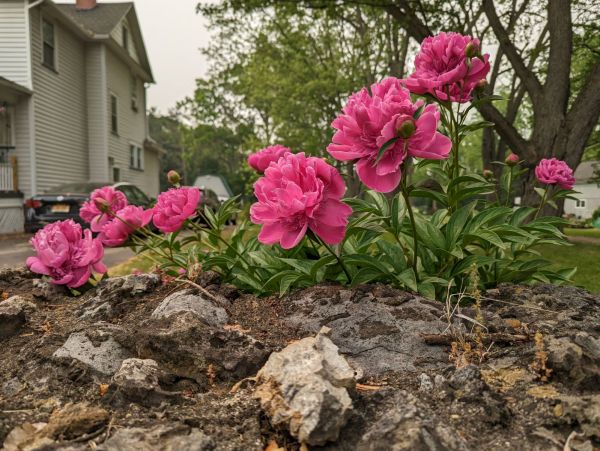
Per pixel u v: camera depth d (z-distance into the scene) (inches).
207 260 92.8
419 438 46.0
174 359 63.7
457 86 85.0
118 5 900.6
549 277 100.3
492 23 387.5
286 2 544.7
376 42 701.3
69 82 722.2
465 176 84.7
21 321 78.2
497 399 55.5
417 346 70.0
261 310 81.1
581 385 58.0
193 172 2239.2
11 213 578.2
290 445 50.7
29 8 607.2
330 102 836.6
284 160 68.4
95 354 65.3
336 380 53.0
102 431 51.4
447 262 86.4
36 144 624.4
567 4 363.6
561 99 363.6
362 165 66.3
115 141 850.8
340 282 90.4
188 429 49.9
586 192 1765.5
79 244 93.1
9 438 50.9
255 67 934.4
